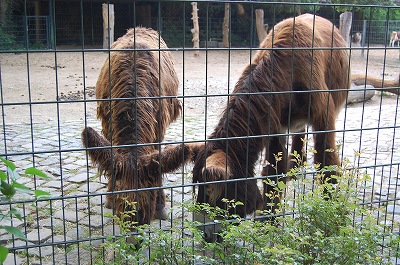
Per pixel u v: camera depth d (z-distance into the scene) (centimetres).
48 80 1337
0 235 393
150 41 509
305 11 2195
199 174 342
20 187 161
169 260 248
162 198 421
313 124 422
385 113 912
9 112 889
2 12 1989
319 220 279
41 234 397
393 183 526
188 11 2280
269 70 396
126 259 253
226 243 258
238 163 362
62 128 756
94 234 400
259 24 1981
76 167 571
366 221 284
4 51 237
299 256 252
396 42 2172
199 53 2044
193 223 267
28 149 636
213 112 923
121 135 371
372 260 258
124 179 330
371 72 1571
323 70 434
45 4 2128
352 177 308
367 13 2062
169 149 335
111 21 1831
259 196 381
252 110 379
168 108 473
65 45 2184
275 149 420
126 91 391
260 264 237
